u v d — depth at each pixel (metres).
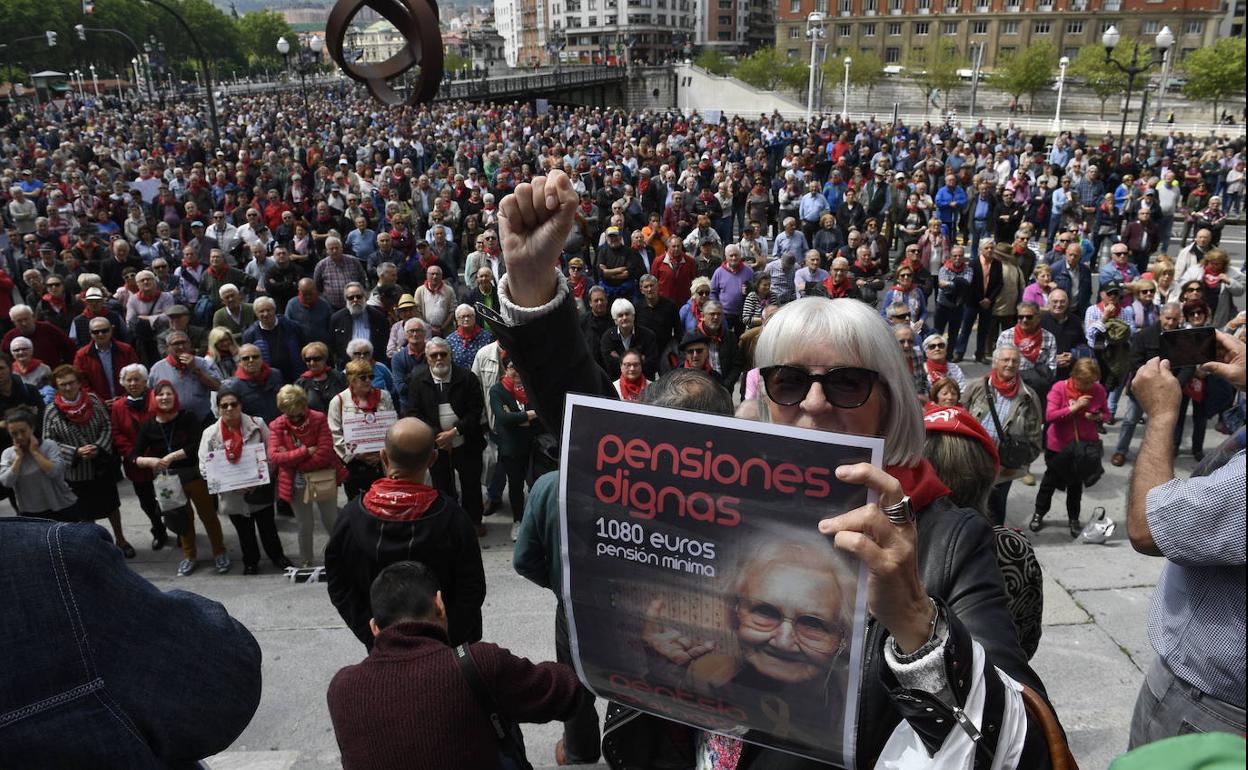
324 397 6.81
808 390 1.33
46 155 27.30
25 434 5.83
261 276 11.21
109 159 25.91
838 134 29.80
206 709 1.20
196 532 7.05
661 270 10.37
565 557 1.21
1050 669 4.23
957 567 1.27
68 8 102.38
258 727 4.21
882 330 1.34
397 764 2.22
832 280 9.55
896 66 65.06
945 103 61.06
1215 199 14.99
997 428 5.59
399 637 2.39
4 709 1.06
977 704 0.97
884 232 14.01
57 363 8.52
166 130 37.53
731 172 19.56
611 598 1.19
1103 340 8.00
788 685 1.07
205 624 1.25
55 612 1.08
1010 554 2.04
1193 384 7.24
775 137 26.41
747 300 9.51
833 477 1.00
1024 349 7.43
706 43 133.75
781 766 1.23
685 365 6.59
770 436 1.04
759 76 71.75
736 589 1.09
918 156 24.14
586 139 26.89
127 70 109.12
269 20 145.00
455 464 6.47
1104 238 15.76
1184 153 24.80
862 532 0.95
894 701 1.01
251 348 6.77
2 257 13.50
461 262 13.91
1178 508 1.75
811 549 1.02
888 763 1.04
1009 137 29.25
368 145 26.58
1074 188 17.05
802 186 18.66
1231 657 1.78
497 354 6.48
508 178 19.38
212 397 6.93
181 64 120.50
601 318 8.22
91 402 6.28
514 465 6.32
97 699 1.10
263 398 6.85
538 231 1.37
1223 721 1.83
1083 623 4.67
